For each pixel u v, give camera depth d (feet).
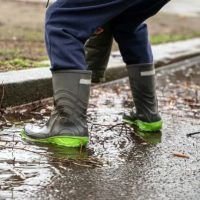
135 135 14.32
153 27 41.98
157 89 21.39
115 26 13.98
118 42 14.35
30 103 16.98
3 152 12.25
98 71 16.44
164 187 10.81
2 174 10.91
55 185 10.56
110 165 11.89
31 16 38.29
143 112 14.76
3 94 15.80
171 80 24.06
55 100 13.10
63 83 12.87
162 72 26.43
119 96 19.38
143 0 12.80
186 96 20.08
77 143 12.92
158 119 14.80
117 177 11.21
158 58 27.32
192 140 14.20
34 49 25.48
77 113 12.92
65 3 12.48
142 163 12.16
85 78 12.92
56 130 13.00
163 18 48.26
